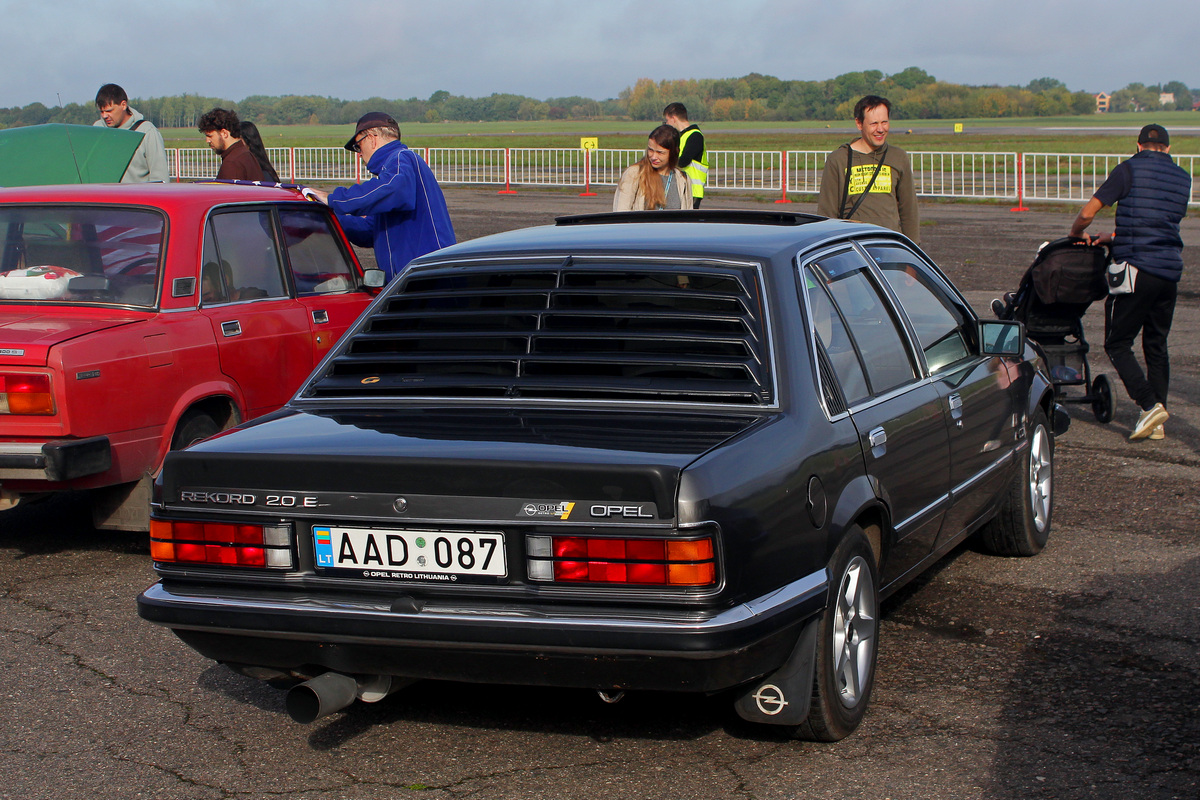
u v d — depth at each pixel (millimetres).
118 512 5562
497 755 3680
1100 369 10234
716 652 3057
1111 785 3412
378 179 7102
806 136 85438
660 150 8711
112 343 5328
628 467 3068
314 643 3344
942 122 168875
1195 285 14266
